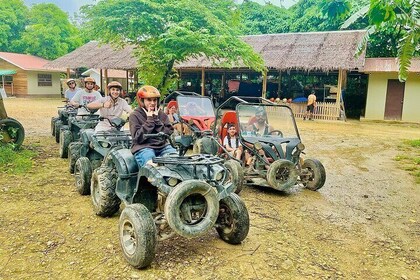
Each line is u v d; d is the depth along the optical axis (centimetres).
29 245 334
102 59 2147
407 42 484
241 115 560
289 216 440
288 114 585
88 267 301
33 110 1723
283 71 1950
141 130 352
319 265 322
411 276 312
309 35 1858
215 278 291
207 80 2356
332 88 2044
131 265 302
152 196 358
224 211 351
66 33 3316
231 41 1146
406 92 1720
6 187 491
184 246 343
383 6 393
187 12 1118
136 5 1092
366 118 1798
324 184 595
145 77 1210
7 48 3284
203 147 641
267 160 521
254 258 326
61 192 485
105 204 388
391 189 580
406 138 1178
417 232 408
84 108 694
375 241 380
